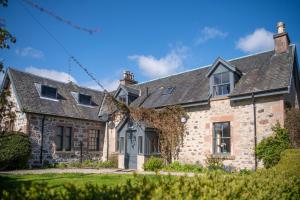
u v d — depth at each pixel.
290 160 9.34
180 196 3.54
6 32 5.43
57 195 3.12
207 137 15.75
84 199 3.10
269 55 16.33
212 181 4.44
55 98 19.27
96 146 20.94
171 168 15.88
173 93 18.77
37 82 19.27
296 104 15.86
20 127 16.95
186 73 20.72
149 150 16.88
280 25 16.08
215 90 16.09
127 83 25.17
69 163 18.55
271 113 13.62
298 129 12.84
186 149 16.55
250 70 16.02
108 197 3.22
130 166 17.45
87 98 21.64
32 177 10.80
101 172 13.68
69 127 19.22
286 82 13.34
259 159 13.57
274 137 13.14
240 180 4.72
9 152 15.13
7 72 18.05
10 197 2.98
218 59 15.93
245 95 14.34
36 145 17.03
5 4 5.41
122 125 18.38
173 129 17.06
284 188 4.96
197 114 16.44
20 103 16.78
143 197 3.34
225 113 15.23
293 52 15.13
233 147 14.62
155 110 17.67
